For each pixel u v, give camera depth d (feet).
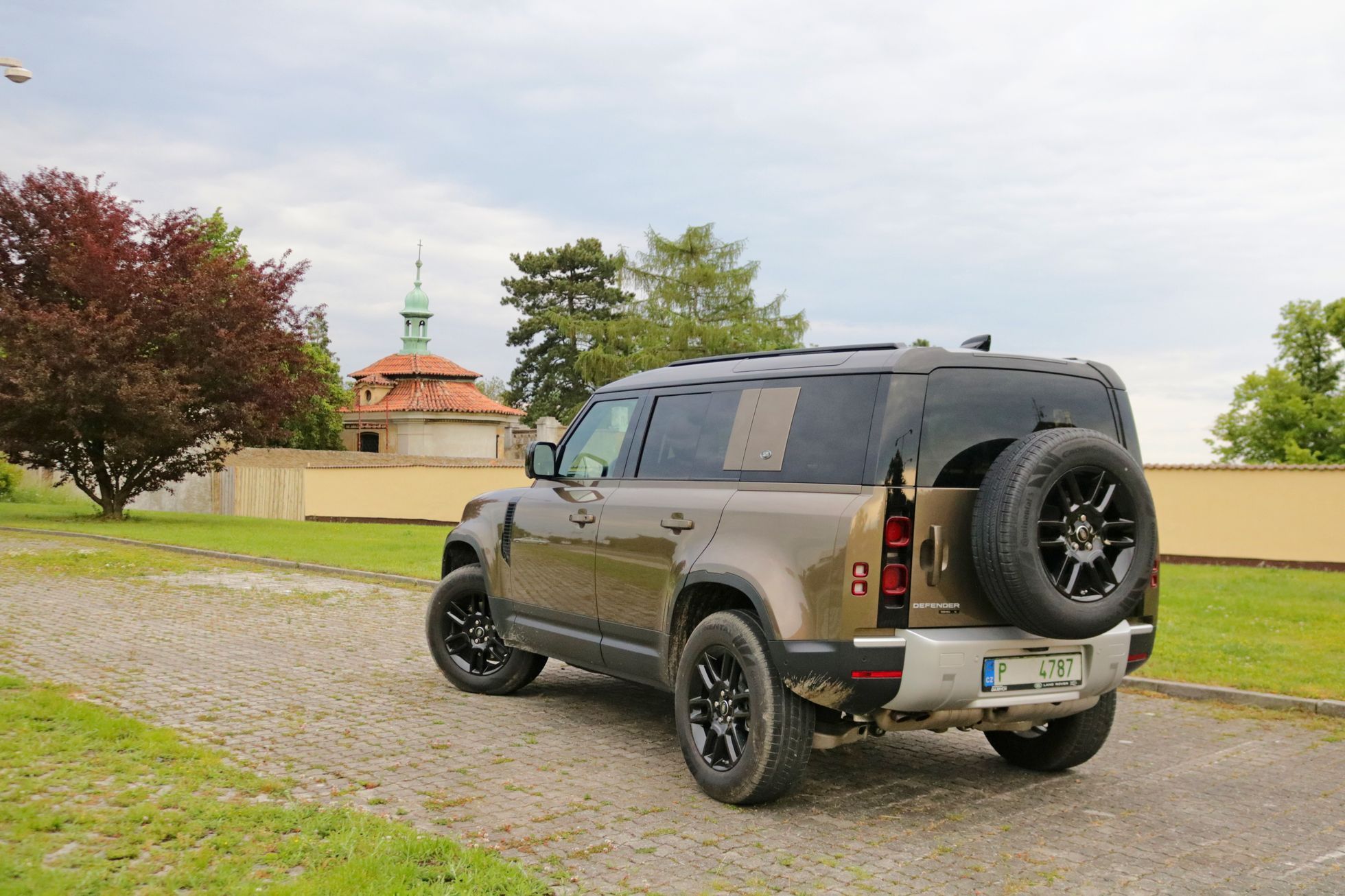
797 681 15.65
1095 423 17.51
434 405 196.13
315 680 25.73
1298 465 66.44
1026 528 15.01
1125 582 15.93
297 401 87.81
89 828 14.32
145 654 28.35
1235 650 31.17
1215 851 15.06
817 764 19.62
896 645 15.23
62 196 81.56
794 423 17.25
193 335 80.64
